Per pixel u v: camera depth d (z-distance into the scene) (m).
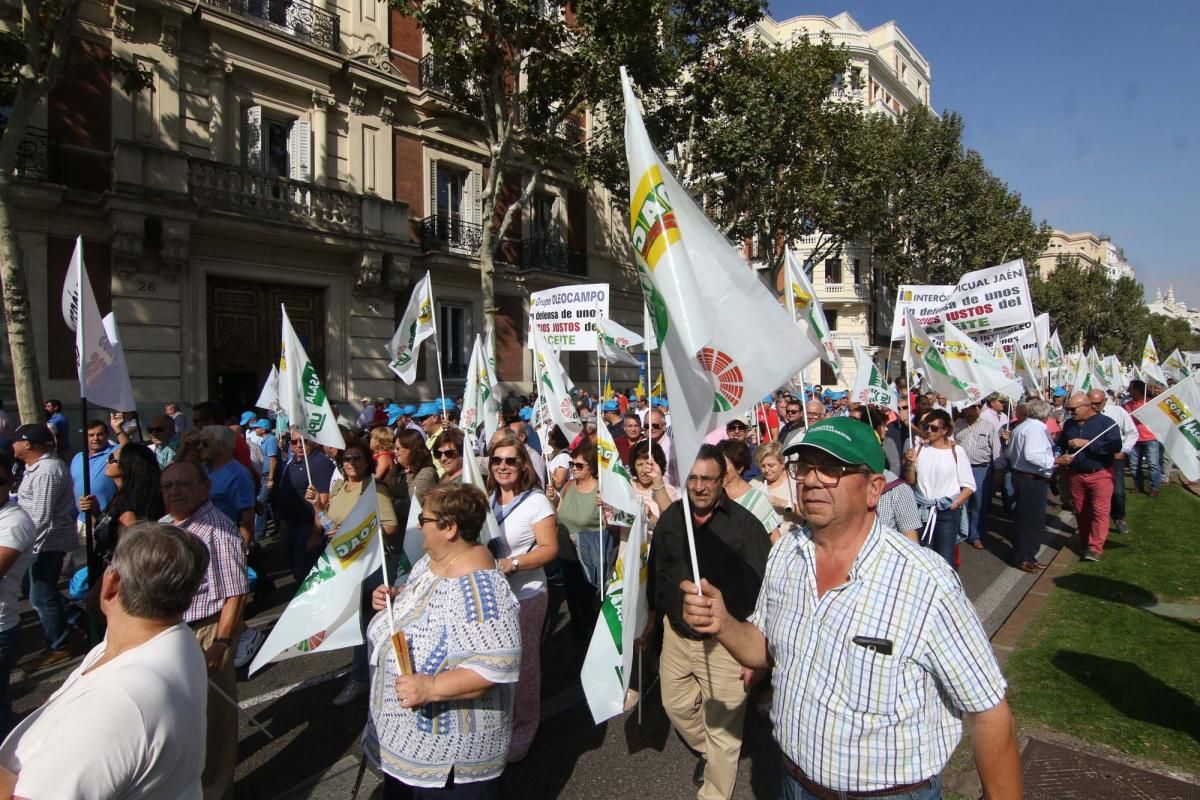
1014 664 4.61
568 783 3.49
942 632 1.70
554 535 3.74
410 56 18.22
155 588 1.81
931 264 30.69
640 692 3.91
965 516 8.33
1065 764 3.41
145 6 13.66
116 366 4.67
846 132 19.91
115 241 12.95
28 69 8.38
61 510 5.12
